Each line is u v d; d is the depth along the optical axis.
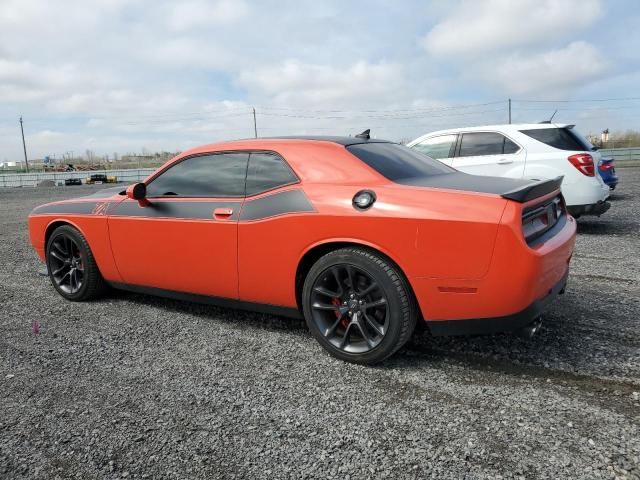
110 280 4.48
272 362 3.25
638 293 4.48
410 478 2.07
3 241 8.80
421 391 2.80
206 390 2.89
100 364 3.29
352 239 3.04
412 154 3.98
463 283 2.78
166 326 3.99
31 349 3.57
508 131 7.80
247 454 2.27
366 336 3.12
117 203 4.29
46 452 2.32
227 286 3.68
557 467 2.10
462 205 2.80
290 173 3.43
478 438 2.33
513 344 3.40
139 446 2.35
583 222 8.84
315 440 2.36
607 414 2.50
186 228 3.78
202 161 3.88
